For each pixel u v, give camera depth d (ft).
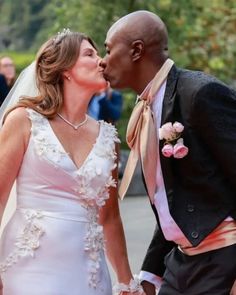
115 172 14.90
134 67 14.16
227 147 13.65
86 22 56.49
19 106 14.26
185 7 57.98
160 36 14.14
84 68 14.32
